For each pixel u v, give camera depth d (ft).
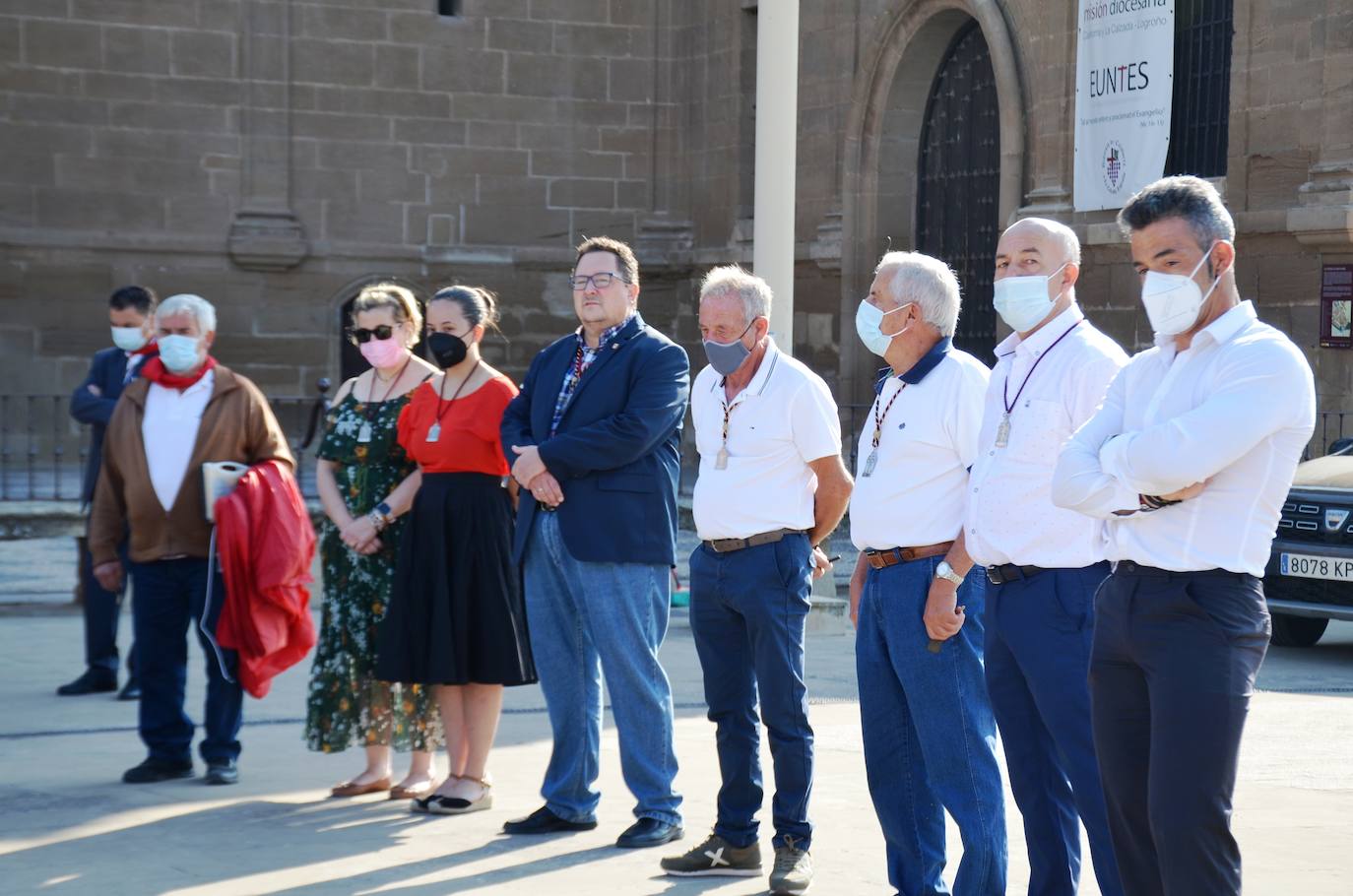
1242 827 19.53
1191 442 11.48
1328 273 46.11
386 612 20.15
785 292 34.73
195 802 20.76
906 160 63.62
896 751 15.89
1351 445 39.83
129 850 18.47
